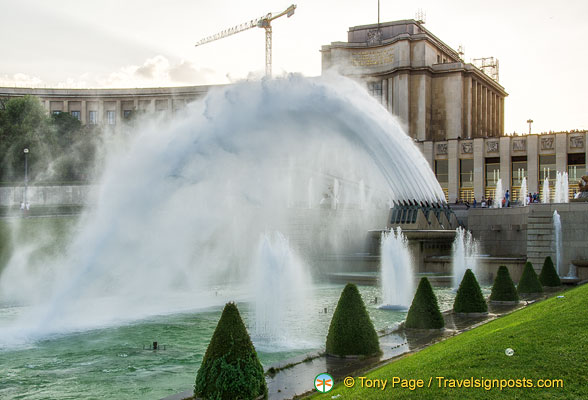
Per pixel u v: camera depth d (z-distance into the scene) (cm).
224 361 1702
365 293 4747
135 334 3106
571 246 5062
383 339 2552
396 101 12175
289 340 2811
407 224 6194
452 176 10131
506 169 9694
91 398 1991
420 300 2788
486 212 6681
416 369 1734
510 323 2364
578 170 9319
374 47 12581
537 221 5188
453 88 12269
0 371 2352
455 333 2664
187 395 1794
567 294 2841
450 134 12225
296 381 1908
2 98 14562
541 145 9456
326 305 4025
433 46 12725
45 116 11306
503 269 3700
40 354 2652
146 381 2189
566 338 1798
